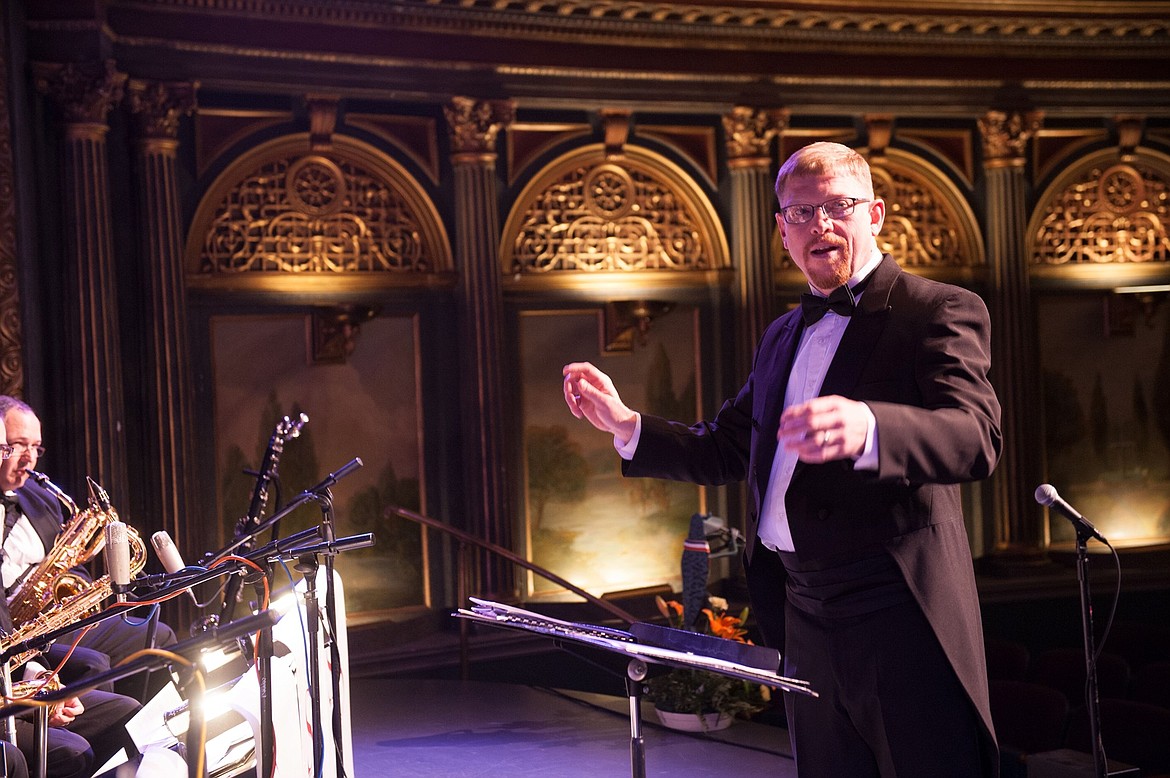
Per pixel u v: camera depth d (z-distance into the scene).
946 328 1.99
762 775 4.30
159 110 6.59
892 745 2.03
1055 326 9.23
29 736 3.60
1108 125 9.27
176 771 2.84
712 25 7.98
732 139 8.28
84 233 6.23
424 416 7.66
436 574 7.66
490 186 7.61
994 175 8.85
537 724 5.09
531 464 7.96
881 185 8.88
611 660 2.30
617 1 7.53
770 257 8.31
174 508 6.57
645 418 2.41
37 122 6.24
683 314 8.41
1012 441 8.77
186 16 6.63
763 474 2.22
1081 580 3.67
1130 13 8.50
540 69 7.65
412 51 7.29
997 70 8.71
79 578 4.41
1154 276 9.45
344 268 7.48
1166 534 9.41
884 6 8.09
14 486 4.54
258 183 7.27
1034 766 3.99
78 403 6.21
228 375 7.11
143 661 1.82
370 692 5.75
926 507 2.03
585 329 8.16
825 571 2.08
